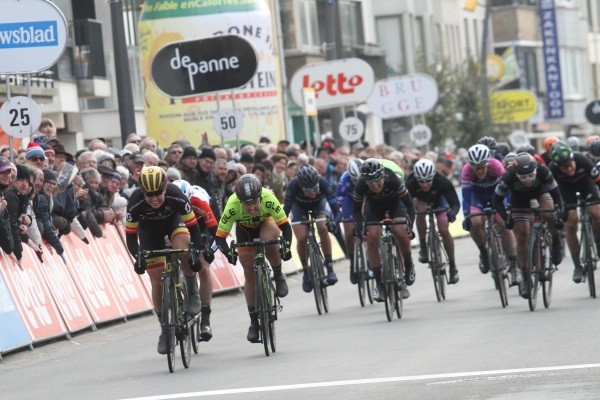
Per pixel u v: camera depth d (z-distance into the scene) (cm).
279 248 2512
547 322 2658
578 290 3309
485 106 9000
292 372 2184
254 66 4538
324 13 8556
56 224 3206
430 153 5616
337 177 4738
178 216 2409
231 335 2911
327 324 2972
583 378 1914
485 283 3775
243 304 3700
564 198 3153
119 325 3344
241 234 2573
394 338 2581
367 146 5719
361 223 3050
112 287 3406
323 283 3275
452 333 2591
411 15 10144
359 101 5519
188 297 2466
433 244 3322
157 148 4034
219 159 3831
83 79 5838
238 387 2045
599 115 8300
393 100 6456
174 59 4541
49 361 2709
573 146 4856
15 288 2903
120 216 3591
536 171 2928
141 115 6525
